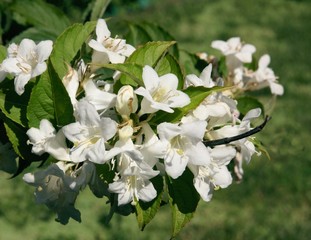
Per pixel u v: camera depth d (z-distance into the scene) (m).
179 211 0.53
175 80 0.51
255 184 1.71
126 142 0.49
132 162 0.49
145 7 3.05
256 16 3.02
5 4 0.76
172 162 0.49
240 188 1.69
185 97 0.50
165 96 0.50
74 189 0.50
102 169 0.51
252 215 1.61
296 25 2.95
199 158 0.50
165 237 1.51
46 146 0.50
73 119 0.51
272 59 2.54
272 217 1.61
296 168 1.76
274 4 3.17
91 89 0.52
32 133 0.50
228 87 0.51
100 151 0.47
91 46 0.53
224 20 2.96
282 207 1.65
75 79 0.52
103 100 0.51
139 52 0.54
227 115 0.54
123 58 0.54
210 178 0.52
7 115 0.52
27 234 1.48
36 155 0.53
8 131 0.52
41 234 1.49
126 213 0.54
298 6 3.17
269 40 2.76
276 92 0.72
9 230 1.49
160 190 0.52
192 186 0.53
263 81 0.72
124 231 1.51
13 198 1.58
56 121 0.51
